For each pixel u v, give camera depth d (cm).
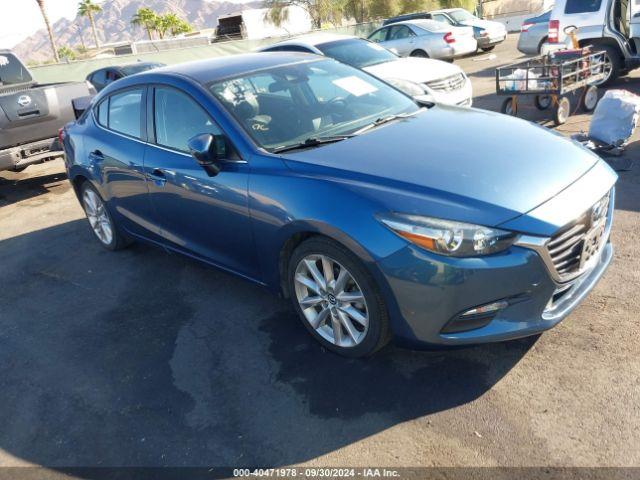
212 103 376
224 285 447
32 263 555
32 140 758
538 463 246
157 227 445
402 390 301
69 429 310
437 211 273
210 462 273
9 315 455
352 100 410
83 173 509
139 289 463
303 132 368
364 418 286
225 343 368
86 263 534
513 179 289
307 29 3669
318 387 313
